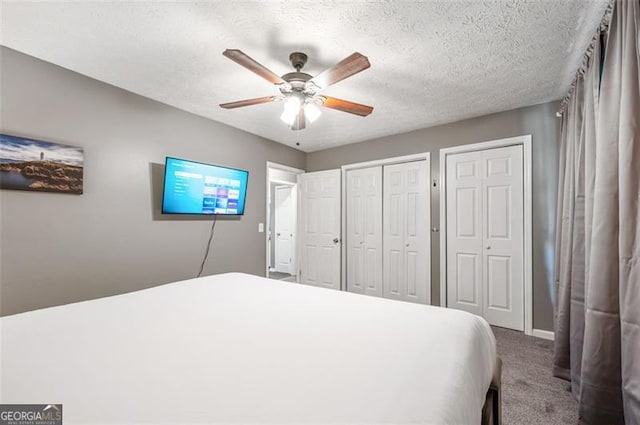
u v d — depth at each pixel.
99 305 1.46
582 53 1.90
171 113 2.83
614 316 1.36
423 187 3.52
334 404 0.69
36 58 2.00
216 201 3.19
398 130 3.58
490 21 1.62
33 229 2.00
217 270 3.26
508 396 1.81
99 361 0.90
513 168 2.94
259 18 1.60
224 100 2.69
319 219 4.46
